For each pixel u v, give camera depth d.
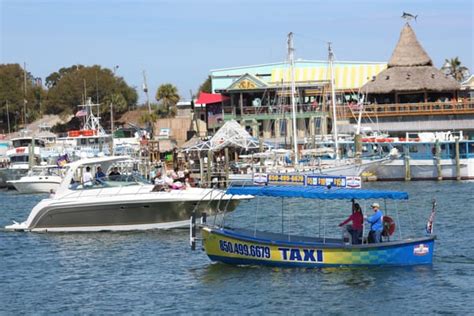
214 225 39.69
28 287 35.84
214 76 135.25
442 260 38.16
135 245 44.62
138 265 39.41
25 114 151.62
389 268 36.06
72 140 108.50
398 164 92.06
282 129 111.81
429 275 35.03
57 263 40.84
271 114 112.00
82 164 50.62
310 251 36.25
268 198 68.44
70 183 50.34
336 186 37.59
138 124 152.62
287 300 31.84
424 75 114.94
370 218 36.78
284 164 86.50
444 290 32.69
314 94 114.50
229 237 37.53
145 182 50.25
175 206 48.72
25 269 39.66
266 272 36.28
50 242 46.62
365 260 35.97
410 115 108.62
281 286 33.84
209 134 120.12
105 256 42.00
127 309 31.59
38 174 96.12
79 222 49.62
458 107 107.44
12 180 96.56
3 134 152.62
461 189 78.19
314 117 109.62
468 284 33.56
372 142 94.44
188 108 150.62
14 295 34.41
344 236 36.84
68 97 164.00
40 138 111.44
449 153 92.88
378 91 114.94
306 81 118.06
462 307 30.47
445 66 149.12
